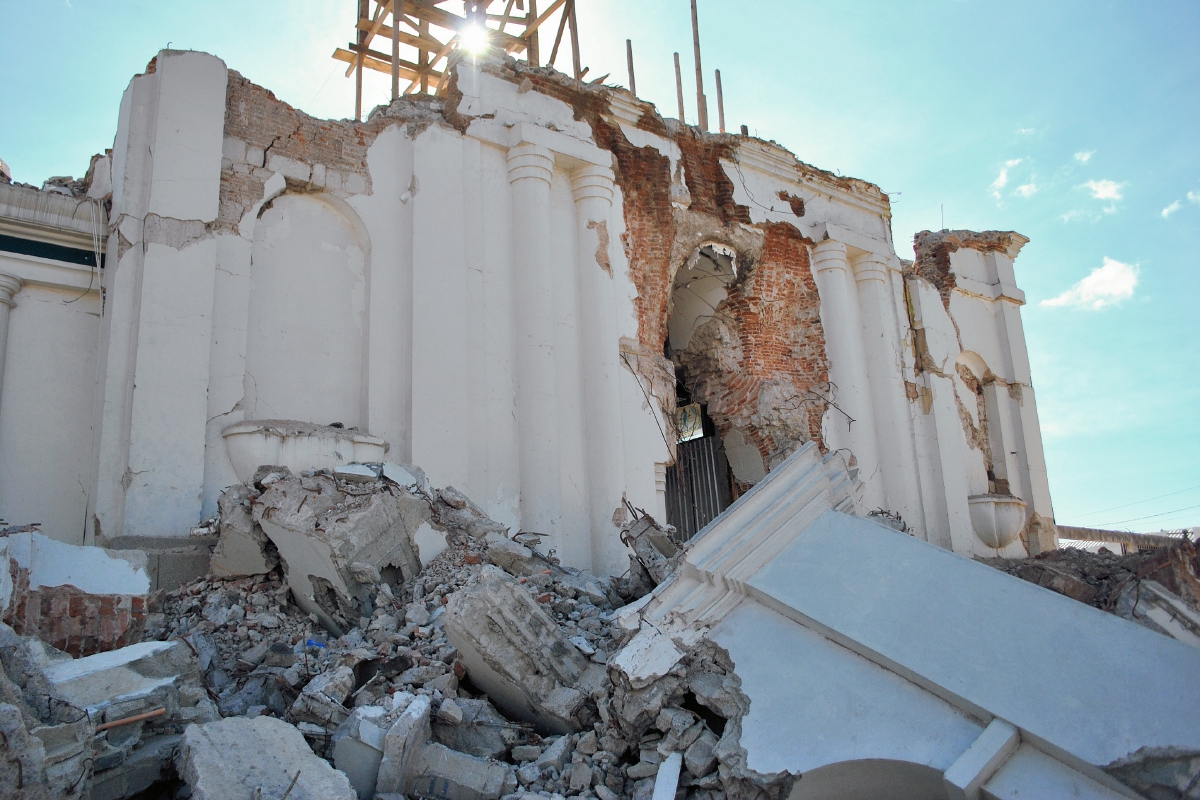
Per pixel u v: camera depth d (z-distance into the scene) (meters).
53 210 8.40
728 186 13.73
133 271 8.17
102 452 7.68
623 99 12.52
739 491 14.44
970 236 18.00
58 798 2.95
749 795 3.36
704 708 3.86
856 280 15.56
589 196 11.69
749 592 3.98
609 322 11.34
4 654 3.36
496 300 10.62
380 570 6.31
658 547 6.91
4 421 7.97
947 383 16.14
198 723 3.67
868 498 14.24
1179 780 2.77
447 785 3.80
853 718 3.36
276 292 9.14
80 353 8.45
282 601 6.59
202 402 8.11
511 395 10.45
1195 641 9.55
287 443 8.30
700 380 14.39
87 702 3.49
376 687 4.59
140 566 5.11
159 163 8.36
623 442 11.20
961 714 3.19
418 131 10.34
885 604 3.62
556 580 6.59
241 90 9.19
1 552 4.54
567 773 3.91
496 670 4.35
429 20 15.20
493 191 10.97
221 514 6.64
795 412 13.76
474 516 7.54
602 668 4.56
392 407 9.50
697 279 14.35
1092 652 3.15
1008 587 3.48
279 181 9.23
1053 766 2.96
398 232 10.02
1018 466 17.39
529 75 11.62
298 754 3.40
